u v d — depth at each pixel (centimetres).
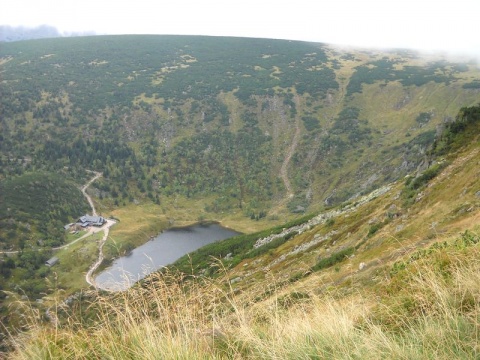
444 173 3834
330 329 547
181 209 18512
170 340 531
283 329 576
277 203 18575
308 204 17950
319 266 3659
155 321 586
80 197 17312
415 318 578
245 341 554
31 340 574
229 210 18412
